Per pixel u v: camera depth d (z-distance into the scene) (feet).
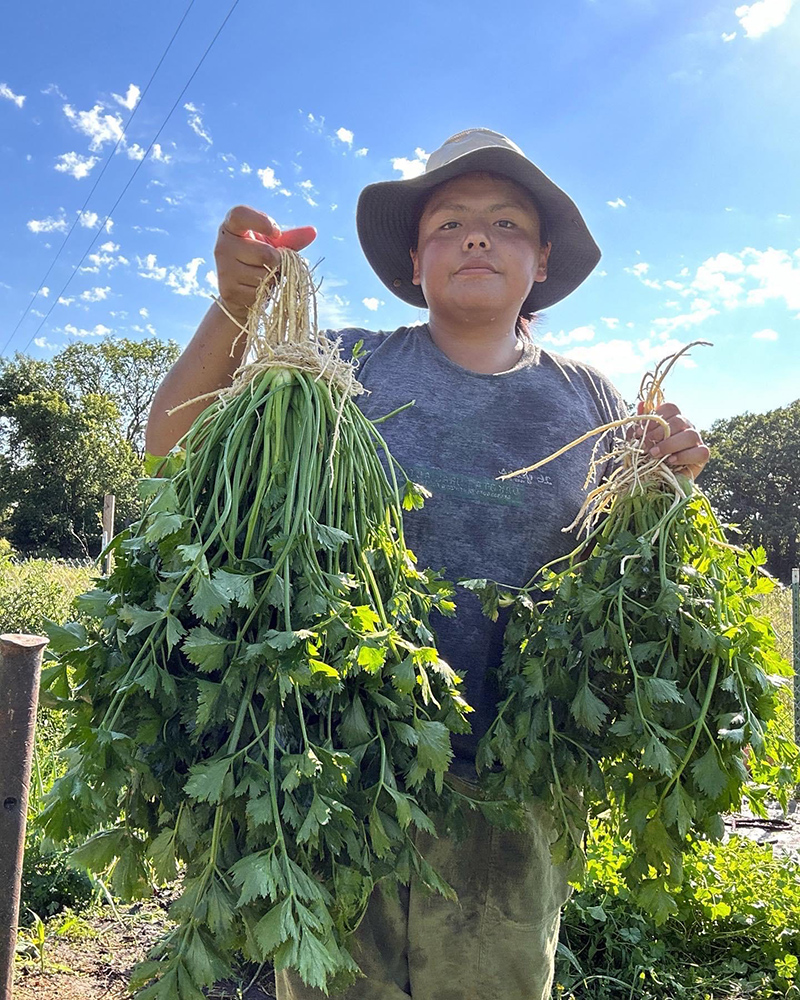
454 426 5.77
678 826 4.48
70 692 3.88
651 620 4.85
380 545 4.42
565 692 4.87
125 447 135.03
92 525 127.95
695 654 4.87
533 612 5.10
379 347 6.25
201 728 3.52
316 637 3.64
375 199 6.63
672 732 4.64
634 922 9.86
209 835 3.64
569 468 5.95
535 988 5.60
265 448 4.22
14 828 5.60
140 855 3.97
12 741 5.52
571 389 6.33
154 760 3.64
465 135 6.23
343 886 3.77
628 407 6.83
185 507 4.09
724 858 10.93
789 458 153.69
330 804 3.45
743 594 5.09
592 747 4.95
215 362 5.40
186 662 3.97
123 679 3.56
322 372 4.48
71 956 9.66
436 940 5.38
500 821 4.72
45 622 3.84
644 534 4.97
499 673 5.28
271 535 4.09
